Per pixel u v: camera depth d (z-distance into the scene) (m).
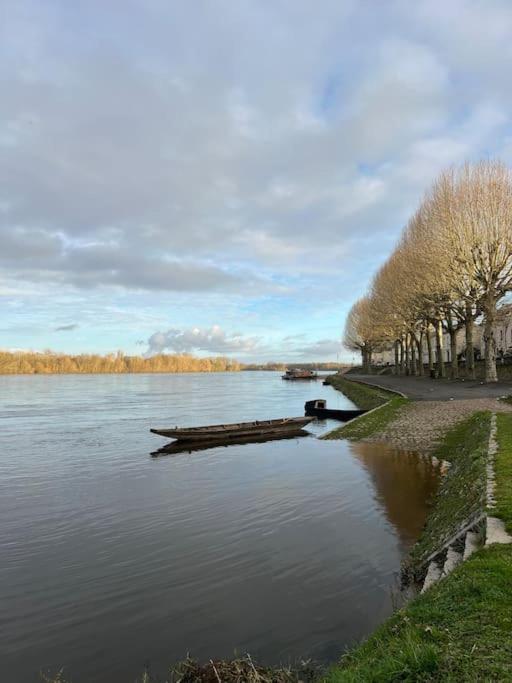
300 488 15.61
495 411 22.62
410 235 45.22
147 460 23.00
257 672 5.59
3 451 25.89
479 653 4.17
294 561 9.76
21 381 138.25
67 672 6.57
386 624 5.58
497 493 8.66
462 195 35.75
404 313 49.38
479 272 36.00
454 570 6.19
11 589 9.14
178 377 185.88
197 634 7.27
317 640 6.84
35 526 13.00
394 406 30.91
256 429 30.42
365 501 13.76
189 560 10.14
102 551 10.97
